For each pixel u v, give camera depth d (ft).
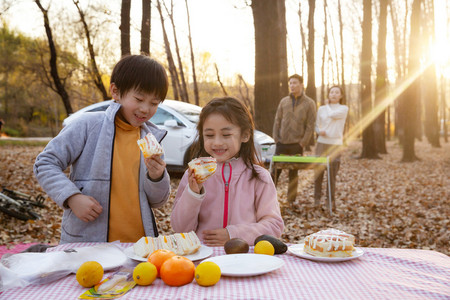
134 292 3.84
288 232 17.28
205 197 7.16
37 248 6.22
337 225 18.44
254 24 33.01
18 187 24.99
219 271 4.05
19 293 3.84
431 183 32.50
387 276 4.39
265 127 32.63
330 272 4.53
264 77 32.68
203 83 75.00
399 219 20.06
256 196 7.22
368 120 53.36
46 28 44.11
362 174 37.81
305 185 29.37
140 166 7.34
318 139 20.80
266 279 4.25
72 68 50.90
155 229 7.34
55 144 6.76
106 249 5.03
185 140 24.89
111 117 7.04
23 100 124.67
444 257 5.29
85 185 6.93
